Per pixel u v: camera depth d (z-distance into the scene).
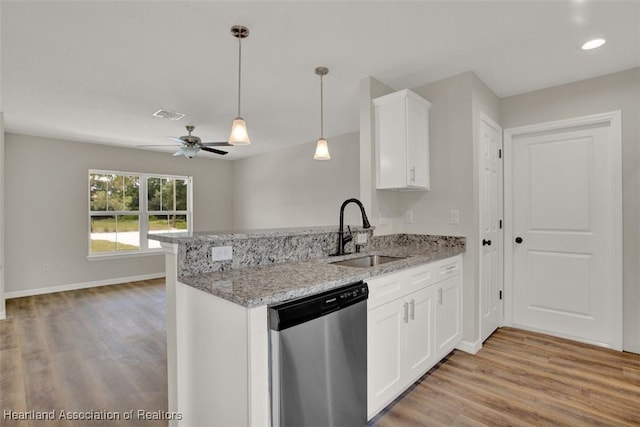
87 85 2.87
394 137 2.61
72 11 1.82
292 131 4.71
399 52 2.33
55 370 2.42
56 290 4.86
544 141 3.02
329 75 2.71
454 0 1.77
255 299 1.23
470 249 2.63
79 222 5.08
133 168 5.63
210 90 3.02
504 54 2.37
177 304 1.63
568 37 2.14
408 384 1.99
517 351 2.64
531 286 3.09
